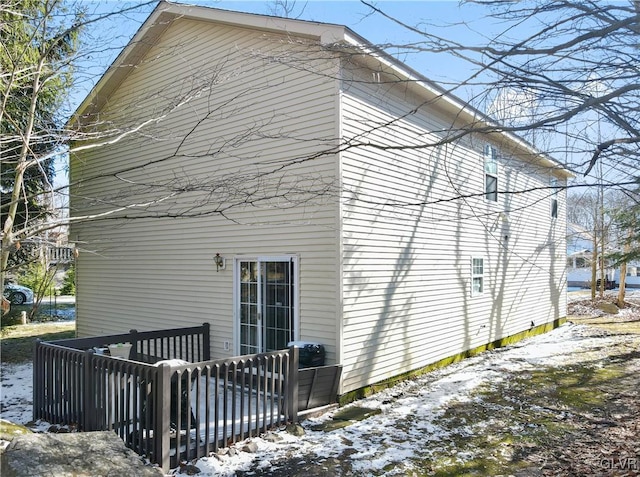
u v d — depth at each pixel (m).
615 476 4.63
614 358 10.35
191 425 5.70
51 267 12.18
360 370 7.16
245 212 8.05
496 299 11.73
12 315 15.30
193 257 8.90
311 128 7.16
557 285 15.77
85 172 11.23
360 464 4.86
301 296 7.23
